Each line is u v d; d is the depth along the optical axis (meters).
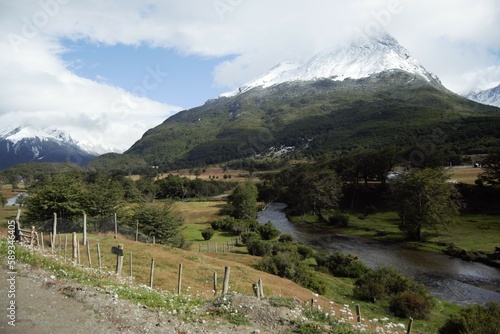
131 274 20.11
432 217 61.16
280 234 67.12
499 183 81.56
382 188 100.44
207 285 22.89
